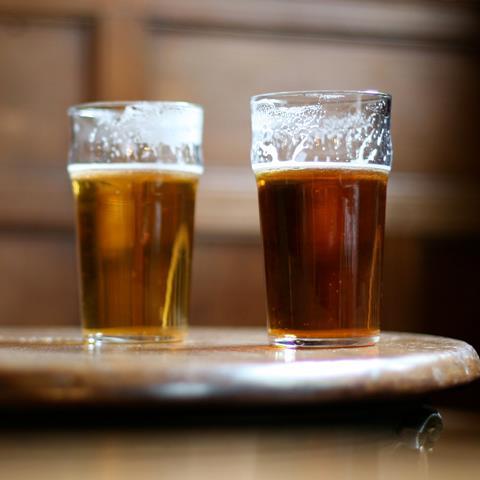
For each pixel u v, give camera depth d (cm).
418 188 213
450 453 196
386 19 208
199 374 80
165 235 96
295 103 91
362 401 83
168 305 96
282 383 81
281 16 204
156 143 96
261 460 81
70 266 199
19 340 101
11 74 195
